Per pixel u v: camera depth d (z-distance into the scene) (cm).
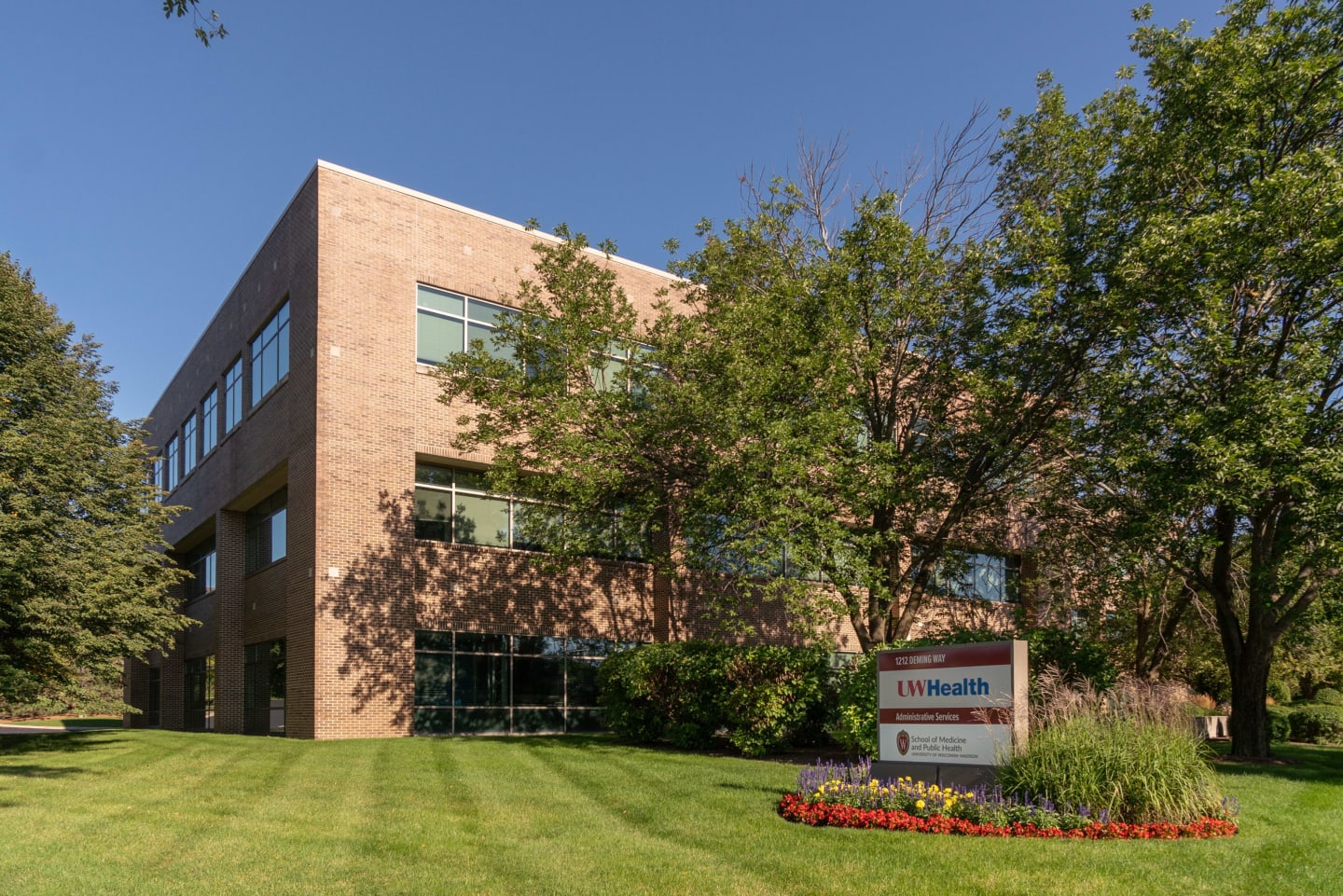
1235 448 1433
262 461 2530
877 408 1917
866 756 1513
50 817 1073
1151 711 1085
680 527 1855
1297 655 3089
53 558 1770
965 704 1108
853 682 1580
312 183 2305
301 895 743
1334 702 3253
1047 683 1163
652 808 1110
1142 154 1736
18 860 851
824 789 1087
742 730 1702
